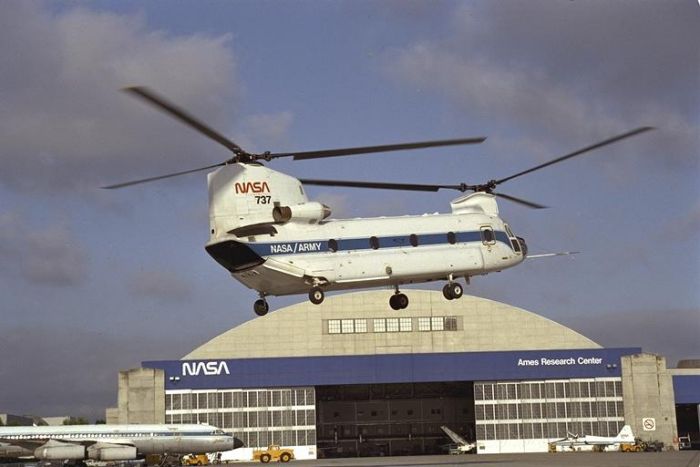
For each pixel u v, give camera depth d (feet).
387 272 120.67
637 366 300.40
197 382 296.92
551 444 296.71
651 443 295.69
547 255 132.36
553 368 301.02
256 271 116.67
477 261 125.29
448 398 362.53
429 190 123.13
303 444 294.87
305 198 119.85
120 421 292.81
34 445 235.81
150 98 92.73
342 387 360.89
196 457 279.49
